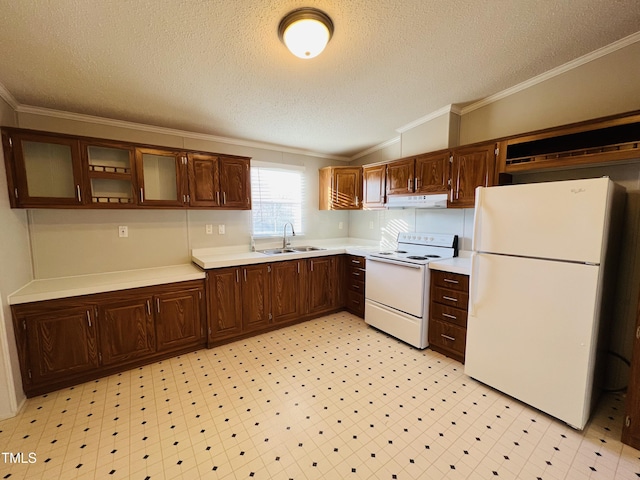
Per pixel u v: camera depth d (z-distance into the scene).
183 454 1.55
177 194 2.74
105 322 2.26
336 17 1.51
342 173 3.88
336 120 2.97
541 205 1.76
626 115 1.69
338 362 2.52
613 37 1.83
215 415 1.85
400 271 2.84
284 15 1.46
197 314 2.70
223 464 1.49
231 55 1.79
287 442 1.63
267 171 3.70
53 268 2.46
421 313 2.67
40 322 2.03
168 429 1.73
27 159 2.16
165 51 1.72
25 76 1.90
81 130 2.54
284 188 3.86
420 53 1.88
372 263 3.18
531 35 1.76
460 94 2.53
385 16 1.52
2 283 1.85
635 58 1.85
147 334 2.45
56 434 1.69
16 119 2.27
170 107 2.47
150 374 2.34
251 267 2.98
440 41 1.76
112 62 1.80
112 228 2.71
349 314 3.73
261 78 2.09
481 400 2.00
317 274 3.52
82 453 1.55
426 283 2.67
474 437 1.67
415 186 3.04
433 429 1.73
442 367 2.43
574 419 1.69
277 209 3.81
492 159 2.37
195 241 3.18
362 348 2.79
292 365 2.47
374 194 3.56
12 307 1.93
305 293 3.43
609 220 1.65
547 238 1.75
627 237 2.01
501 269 1.96
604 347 1.94
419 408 1.92
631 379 1.57
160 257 2.98
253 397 2.04
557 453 1.55
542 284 1.78
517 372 1.92
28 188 2.12
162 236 2.98
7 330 1.86
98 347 2.24
